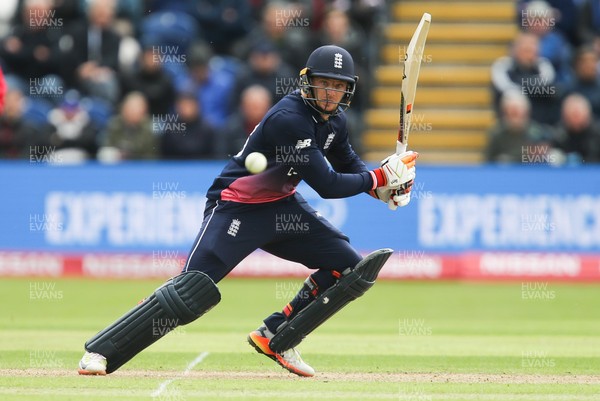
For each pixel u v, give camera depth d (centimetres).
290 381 2136
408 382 2133
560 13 5622
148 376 2184
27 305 3825
